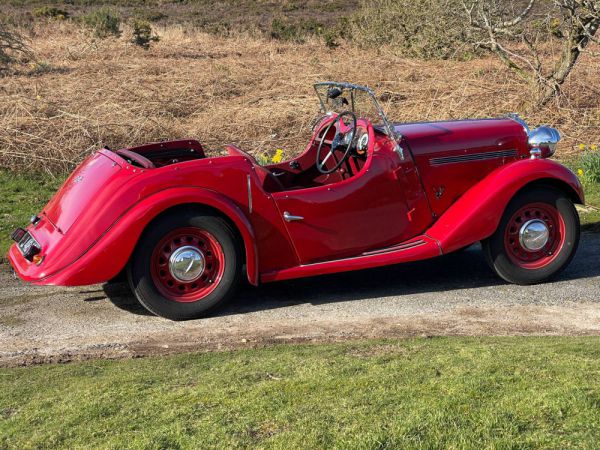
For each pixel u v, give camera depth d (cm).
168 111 1311
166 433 344
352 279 697
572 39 1309
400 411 352
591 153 1059
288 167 696
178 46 2250
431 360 437
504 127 684
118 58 1930
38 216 634
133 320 593
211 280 594
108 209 567
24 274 580
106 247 562
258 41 2419
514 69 1373
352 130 652
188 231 581
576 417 335
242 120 1241
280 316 598
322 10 4091
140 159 597
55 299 647
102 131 1139
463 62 1708
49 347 534
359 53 1955
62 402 401
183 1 4431
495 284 671
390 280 692
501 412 342
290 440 328
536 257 661
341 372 420
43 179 1038
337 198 621
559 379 386
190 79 1548
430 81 1469
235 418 357
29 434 361
